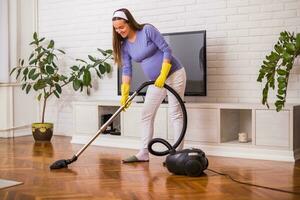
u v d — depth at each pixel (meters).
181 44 4.12
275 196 2.32
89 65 4.73
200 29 4.29
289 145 3.43
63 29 5.27
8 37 5.02
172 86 3.25
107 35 4.94
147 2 4.62
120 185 2.61
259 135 3.56
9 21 5.06
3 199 2.29
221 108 3.71
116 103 4.32
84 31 5.11
